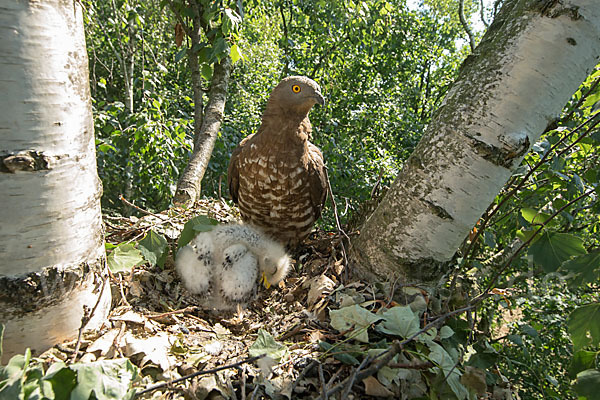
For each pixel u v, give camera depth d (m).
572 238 1.96
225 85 4.97
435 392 1.76
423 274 2.29
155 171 7.30
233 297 2.55
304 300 2.62
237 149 3.62
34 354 1.64
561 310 5.04
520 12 1.92
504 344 2.89
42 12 1.41
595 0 1.78
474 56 2.17
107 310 1.98
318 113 8.94
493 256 3.12
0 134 1.39
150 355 1.76
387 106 10.69
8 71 1.36
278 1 9.09
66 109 1.52
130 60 7.93
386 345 1.90
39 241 1.53
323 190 3.50
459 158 2.04
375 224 2.43
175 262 2.77
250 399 1.66
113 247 2.40
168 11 9.16
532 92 1.88
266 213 3.40
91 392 1.32
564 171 2.92
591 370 1.52
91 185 1.71
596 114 2.38
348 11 7.67
